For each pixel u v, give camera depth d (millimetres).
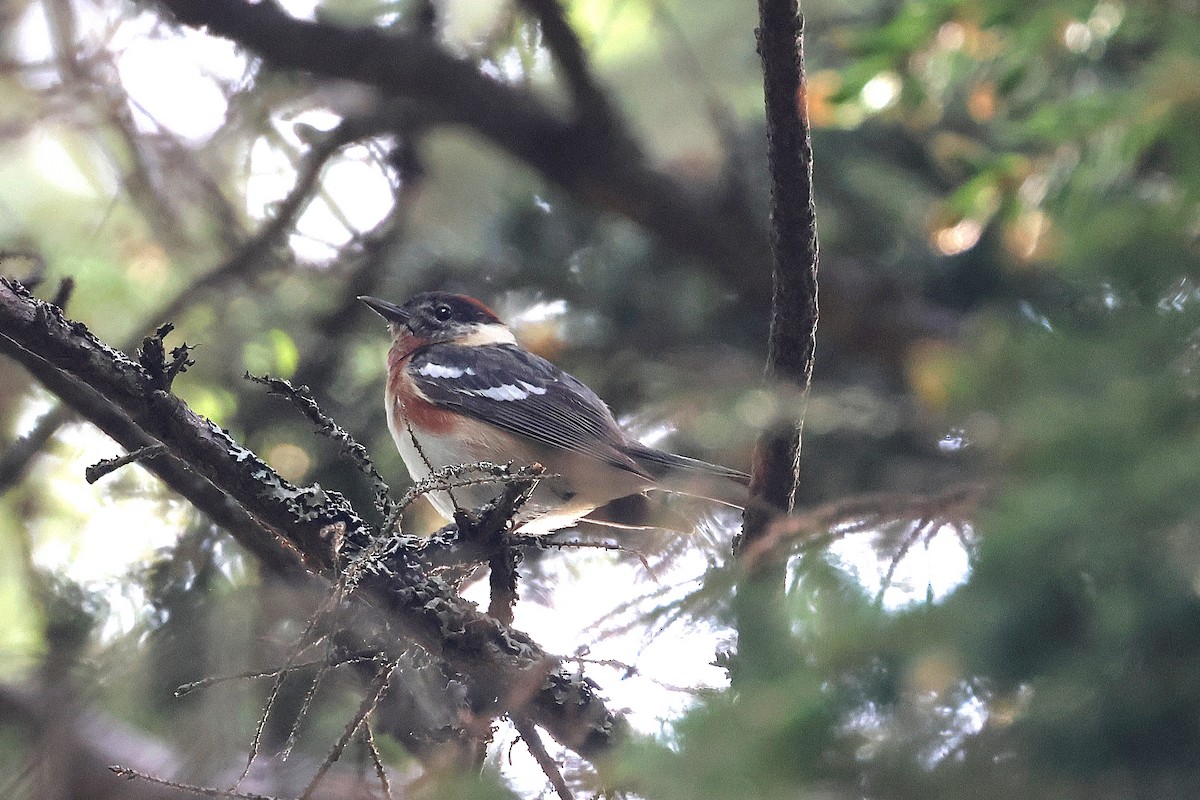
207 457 7953
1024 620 4613
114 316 13414
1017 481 4930
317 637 8070
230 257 13250
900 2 13531
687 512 10281
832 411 11227
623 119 15102
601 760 5641
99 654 10680
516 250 15102
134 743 10484
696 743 4816
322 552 7977
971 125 13016
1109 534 4496
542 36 14664
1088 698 4504
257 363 12898
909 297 14086
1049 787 4492
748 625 5242
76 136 14531
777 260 8070
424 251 15094
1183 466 4438
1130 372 4828
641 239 15203
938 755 4688
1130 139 6758
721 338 14445
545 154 14930
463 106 14789
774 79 7684
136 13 14164
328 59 14484
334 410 13906
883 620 4793
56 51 13969
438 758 7105
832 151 14008
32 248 13234
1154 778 4402
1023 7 8156
